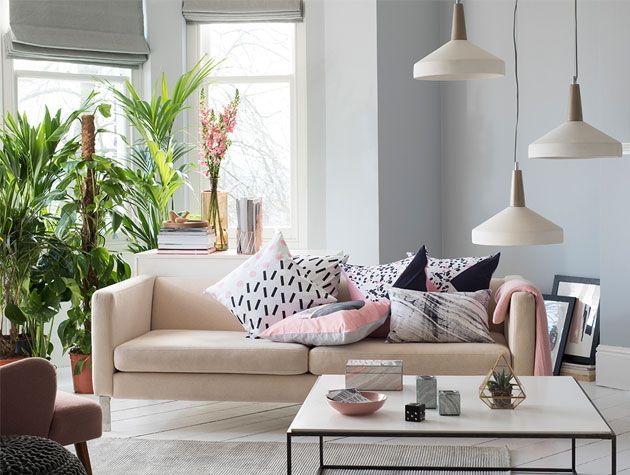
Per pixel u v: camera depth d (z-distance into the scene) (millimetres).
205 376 4105
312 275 4488
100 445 3957
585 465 3596
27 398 2955
